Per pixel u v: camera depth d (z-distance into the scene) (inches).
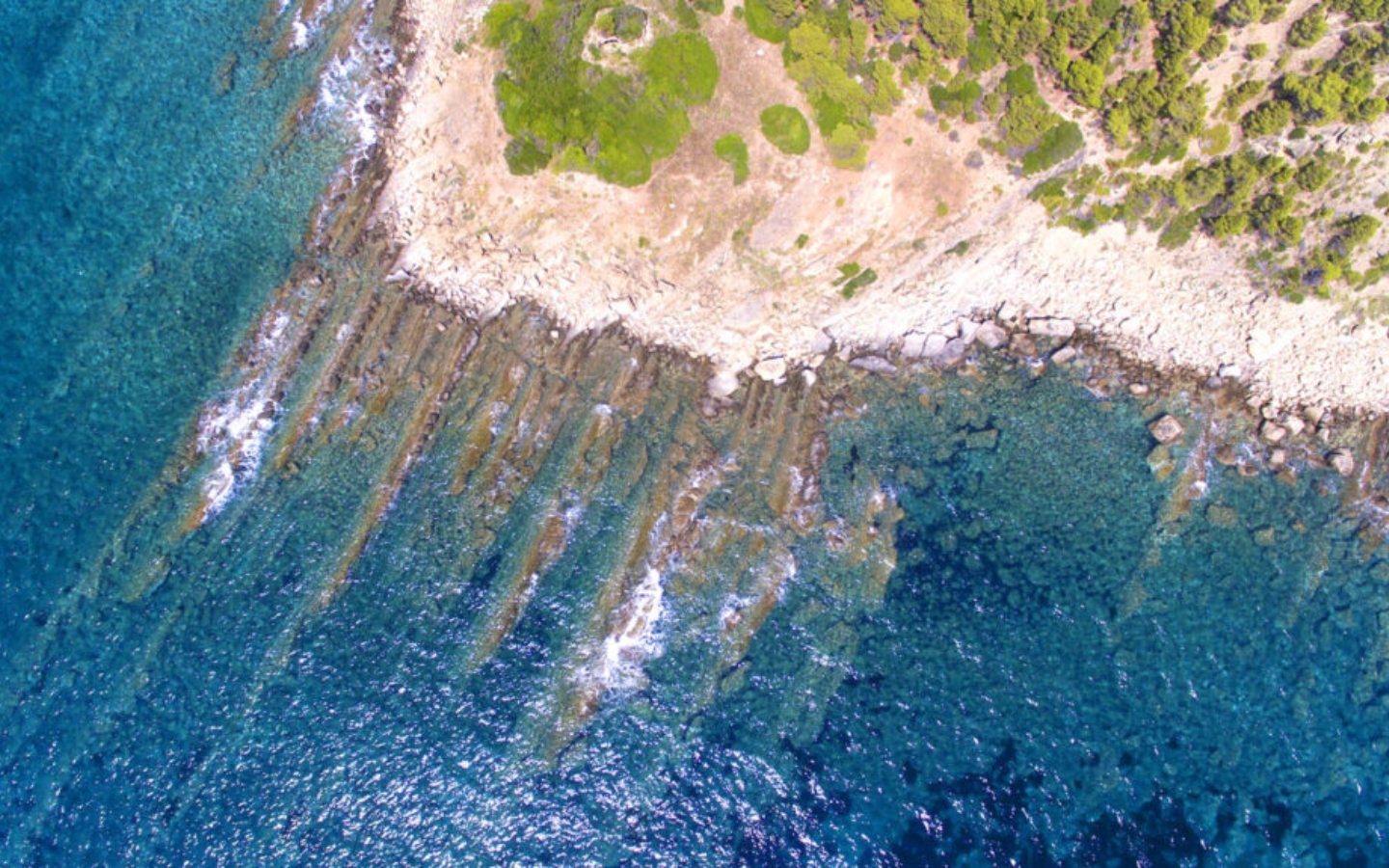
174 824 1369.3
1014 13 1428.4
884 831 1381.6
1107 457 1518.2
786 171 1530.5
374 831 1369.3
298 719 1411.2
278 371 1540.4
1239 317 1515.7
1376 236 1446.9
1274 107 1412.4
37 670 1430.9
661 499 1502.2
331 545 1482.5
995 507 1505.9
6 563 1470.2
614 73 1508.4
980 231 1544.0
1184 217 1498.5
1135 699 1427.2
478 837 1370.6
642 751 1411.2
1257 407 1518.2
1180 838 1370.6
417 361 1541.6
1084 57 1451.8
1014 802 1387.8
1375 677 1433.3
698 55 1497.3
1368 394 1502.2
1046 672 1435.8
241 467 1510.8
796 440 1535.4
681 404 1545.3
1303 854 1363.2
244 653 1437.0
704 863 1364.4
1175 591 1466.5
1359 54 1371.8
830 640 1454.2
